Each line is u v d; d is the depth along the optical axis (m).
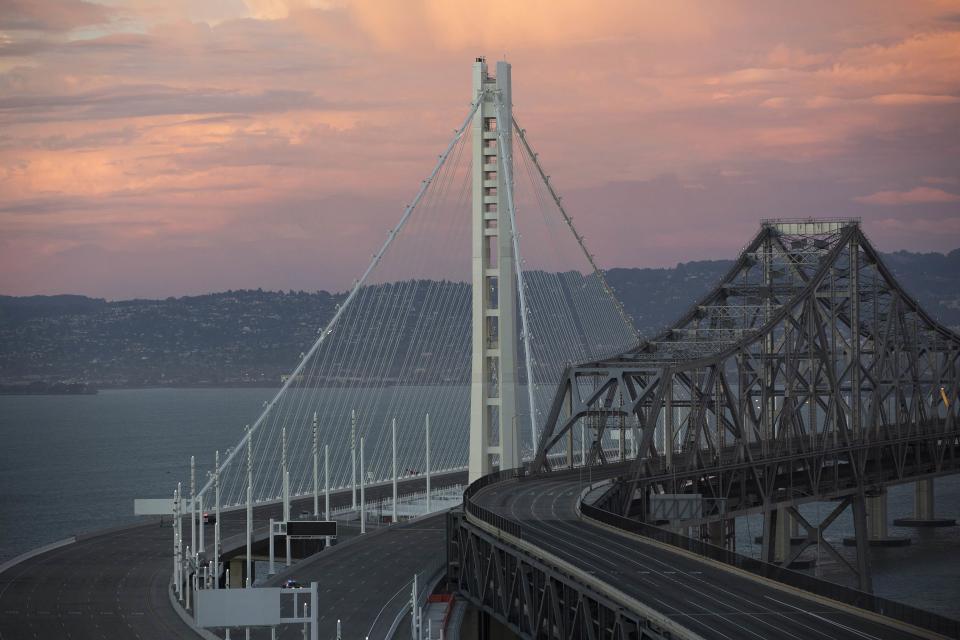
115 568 194.38
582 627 111.44
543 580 124.44
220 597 111.06
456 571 157.12
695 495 176.50
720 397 199.62
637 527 134.00
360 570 173.12
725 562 116.00
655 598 103.31
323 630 139.88
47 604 166.62
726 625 94.12
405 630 138.38
